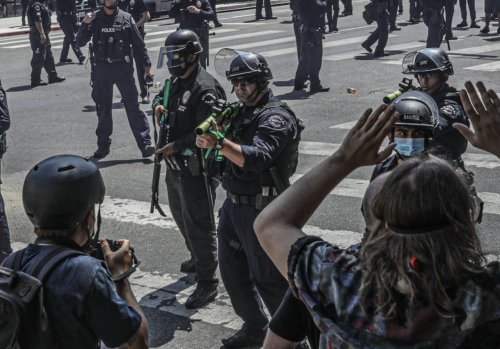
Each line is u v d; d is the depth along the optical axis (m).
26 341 2.38
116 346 2.51
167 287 6.12
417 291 1.63
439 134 4.45
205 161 5.35
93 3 16.89
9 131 11.57
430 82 4.85
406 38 18.19
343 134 10.28
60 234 2.57
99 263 2.51
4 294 2.31
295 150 4.66
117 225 7.50
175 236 7.19
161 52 5.54
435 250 1.64
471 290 1.63
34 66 15.08
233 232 4.82
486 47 16.28
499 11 17.97
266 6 23.22
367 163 1.90
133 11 13.96
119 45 9.69
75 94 14.23
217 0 28.12
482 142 1.94
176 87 5.68
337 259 1.78
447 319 1.62
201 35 13.78
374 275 1.69
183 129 5.61
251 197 4.64
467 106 1.94
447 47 16.42
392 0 19.11
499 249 6.28
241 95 4.63
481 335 1.62
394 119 1.87
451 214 1.65
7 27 25.02
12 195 8.69
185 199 5.61
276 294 4.64
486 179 8.07
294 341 2.13
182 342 5.25
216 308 5.70
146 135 9.81
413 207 1.65
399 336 1.64
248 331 5.01
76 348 2.47
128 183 8.89
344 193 7.93
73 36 17.41
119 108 12.79
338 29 20.31
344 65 15.21
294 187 1.93
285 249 1.85
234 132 4.65
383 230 1.74
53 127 11.77
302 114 11.54
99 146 10.00
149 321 5.56
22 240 7.38
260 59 4.64
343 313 1.70
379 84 13.41
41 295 2.37
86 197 2.57
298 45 13.70
